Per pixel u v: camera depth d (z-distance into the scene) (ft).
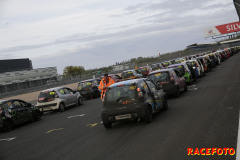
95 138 25.22
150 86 31.94
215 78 65.16
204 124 23.72
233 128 20.97
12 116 41.75
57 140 27.30
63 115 48.80
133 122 30.25
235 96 35.73
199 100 37.88
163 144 19.61
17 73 153.28
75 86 109.50
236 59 136.05
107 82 38.37
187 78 59.06
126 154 18.58
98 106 53.06
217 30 257.55
